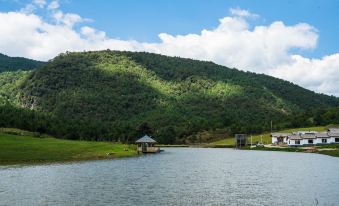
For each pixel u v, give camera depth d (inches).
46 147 4921.3
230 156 5418.3
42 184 2347.4
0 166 3412.9
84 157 4525.1
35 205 1754.4
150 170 3238.2
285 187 2265.0
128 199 1891.0
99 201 1839.3
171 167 3553.2
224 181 2544.3
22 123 7711.6
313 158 4724.4
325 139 7613.2
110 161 4220.0
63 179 2588.6
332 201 1835.6
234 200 1882.4
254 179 2645.2
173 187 2269.9
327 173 2940.5
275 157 5044.3
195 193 2066.9
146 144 6692.9
